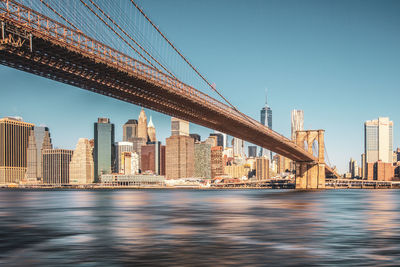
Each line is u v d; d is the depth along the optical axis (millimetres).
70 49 64875
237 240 29391
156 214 51594
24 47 61031
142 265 21703
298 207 65500
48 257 23641
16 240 29500
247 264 21891
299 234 32312
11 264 22000
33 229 35812
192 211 56781
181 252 24969
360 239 29781
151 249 25953
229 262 22312
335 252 24969
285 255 24078
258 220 43219
